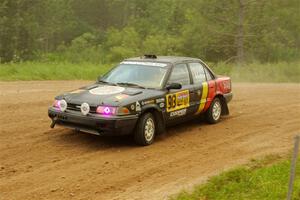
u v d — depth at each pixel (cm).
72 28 7312
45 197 938
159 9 6644
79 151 1245
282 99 2323
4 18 4891
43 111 1719
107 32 6906
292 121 1761
